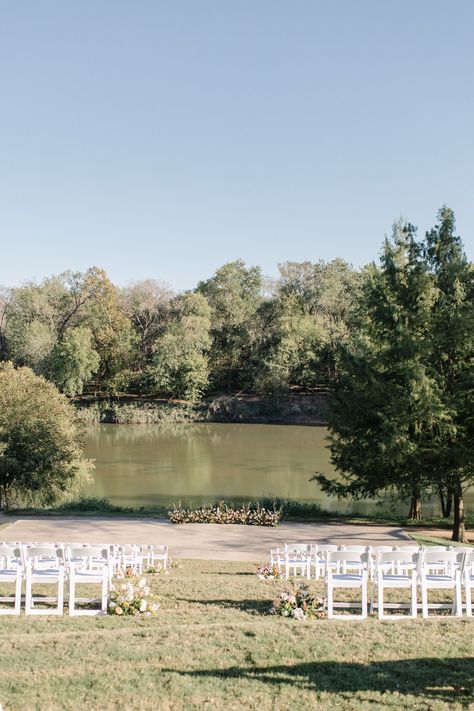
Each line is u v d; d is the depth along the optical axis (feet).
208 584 46.32
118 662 26.73
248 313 339.16
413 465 86.22
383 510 112.88
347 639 29.99
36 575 36.88
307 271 326.24
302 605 35.60
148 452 191.11
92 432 249.96
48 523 88.17
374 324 95.30
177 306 329.93
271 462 170.60
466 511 112.88
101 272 327.88
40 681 24.61
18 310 322.14
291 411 289.74
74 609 36.14
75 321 323.16
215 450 195.62
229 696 23.66
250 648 28.63
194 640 29.73
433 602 40.19
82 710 22.27
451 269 88.33
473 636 30.50
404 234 92.84
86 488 130.72
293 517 98.58
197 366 305.73
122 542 75.00
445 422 83.46
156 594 41.78
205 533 82.12
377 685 24.76
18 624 32.55
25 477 106.93
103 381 310.86
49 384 120.06
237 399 299.79
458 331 83.71
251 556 67.82
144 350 331.36
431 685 24.76
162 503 114.83
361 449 90.27
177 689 24.08
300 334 294.05
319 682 24.99
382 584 35.60
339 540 78.28
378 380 88.74
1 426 108.47
